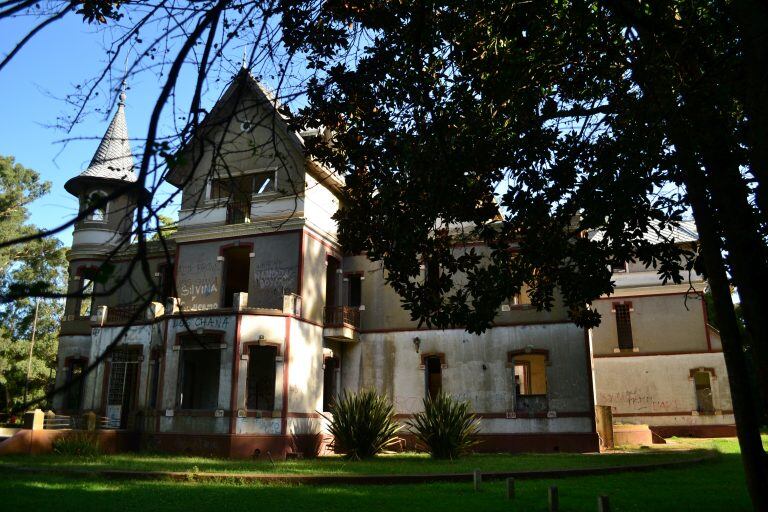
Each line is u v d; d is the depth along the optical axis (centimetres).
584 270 1155
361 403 2239
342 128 1018
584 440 2391
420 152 965
